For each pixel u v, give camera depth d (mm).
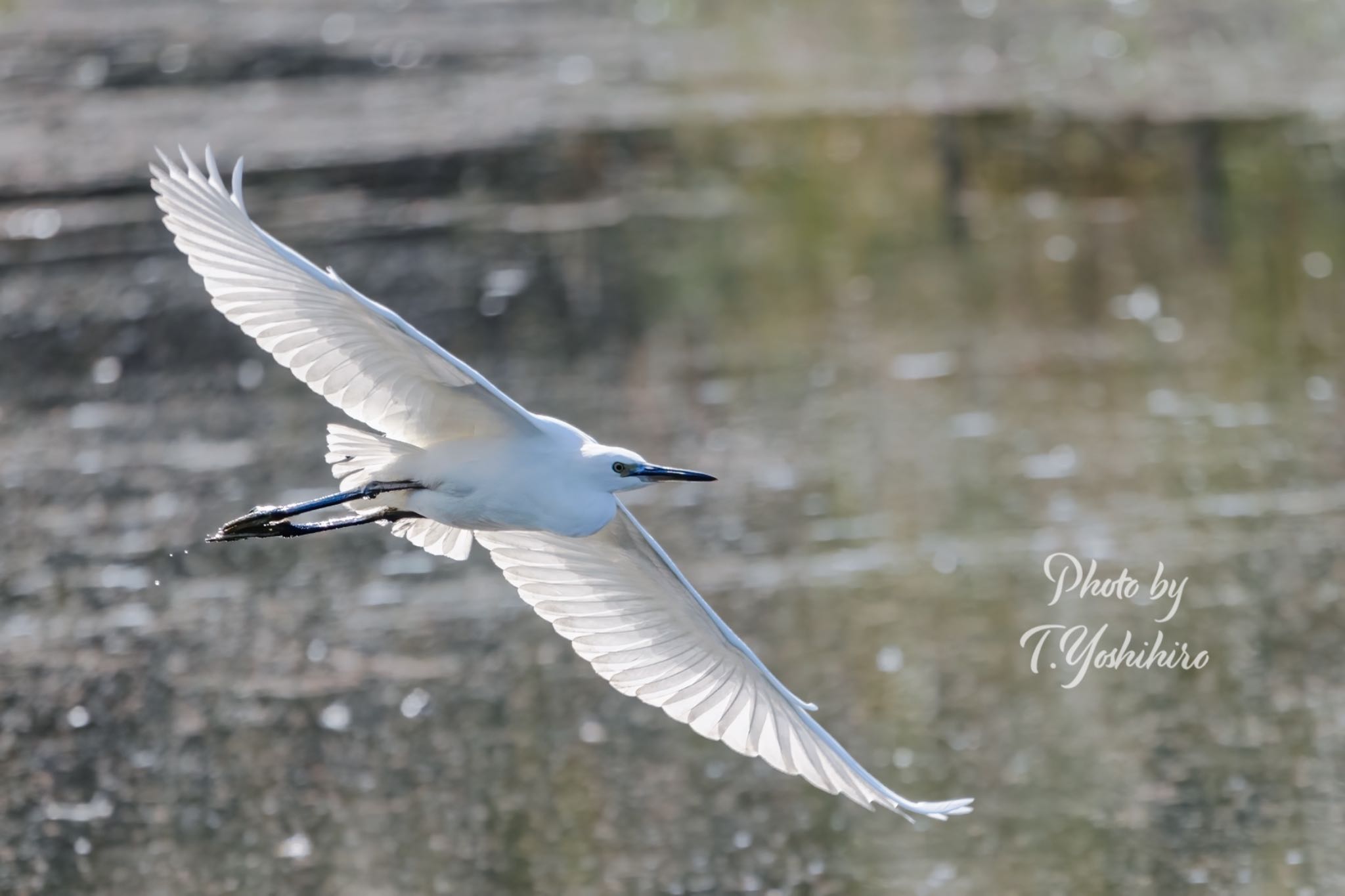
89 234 21281
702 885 10000
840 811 10820
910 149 25266
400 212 22391
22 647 12688
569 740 11609
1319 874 10016
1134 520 14812
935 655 12648
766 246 21953
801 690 12156
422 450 7652
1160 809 10742
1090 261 21578
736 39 31281
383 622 13266
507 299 19875
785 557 14227
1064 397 17609
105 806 10703
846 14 32531
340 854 10242
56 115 25812
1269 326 19516
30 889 9773
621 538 7855
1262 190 23516
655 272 20938
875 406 17406
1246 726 11711
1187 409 17266
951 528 14680
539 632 13109
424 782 11078
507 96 27438
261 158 24016
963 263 21578
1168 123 25719
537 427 7613
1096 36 30047
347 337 7188
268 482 15695
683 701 7969
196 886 9875
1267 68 28078
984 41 30391
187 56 29484
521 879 10031
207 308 19516
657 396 17594
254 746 11438
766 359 18547
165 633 12977
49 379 17875
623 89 28172
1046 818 10680
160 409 17328
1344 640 12766
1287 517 14789
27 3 33281
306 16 32750
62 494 15406
